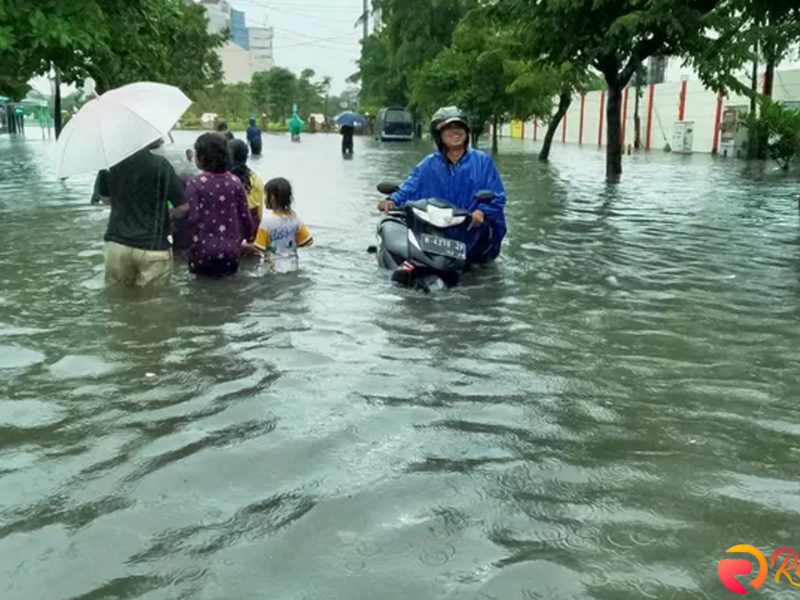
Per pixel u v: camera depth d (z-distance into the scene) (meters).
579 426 3.86
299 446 3.59
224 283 6.91
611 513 3.03
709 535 2.88
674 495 3.17
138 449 3.56
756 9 11.84
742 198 14.29
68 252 8.26
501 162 25.64
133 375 4.54
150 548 2.78
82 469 3.37
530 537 2.85
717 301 6.43
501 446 3.62
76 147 6.46
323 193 14.61
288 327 5.55
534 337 5.38
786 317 5.95
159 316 5.82
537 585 2.55
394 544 2.79
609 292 6.74
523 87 25.77
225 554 2.73
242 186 7.27
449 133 7.66
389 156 28.41
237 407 4.05
